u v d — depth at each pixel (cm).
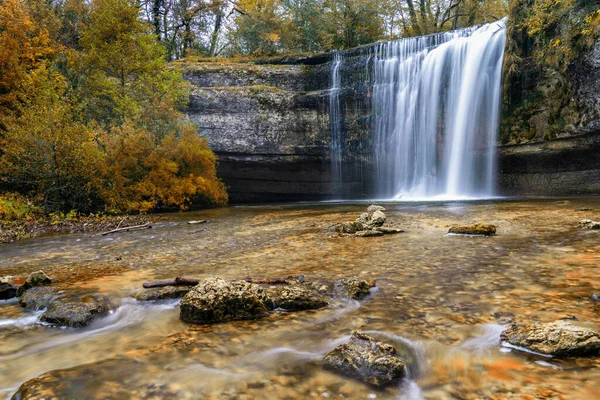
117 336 278
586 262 434
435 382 189
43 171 1530
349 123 2584
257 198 2955
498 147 2028
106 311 333
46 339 280
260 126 2638
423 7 3662
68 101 1878
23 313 348
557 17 1666
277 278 411
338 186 2817
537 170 1983
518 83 1908
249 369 213
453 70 2194
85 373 214
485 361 209
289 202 2720
